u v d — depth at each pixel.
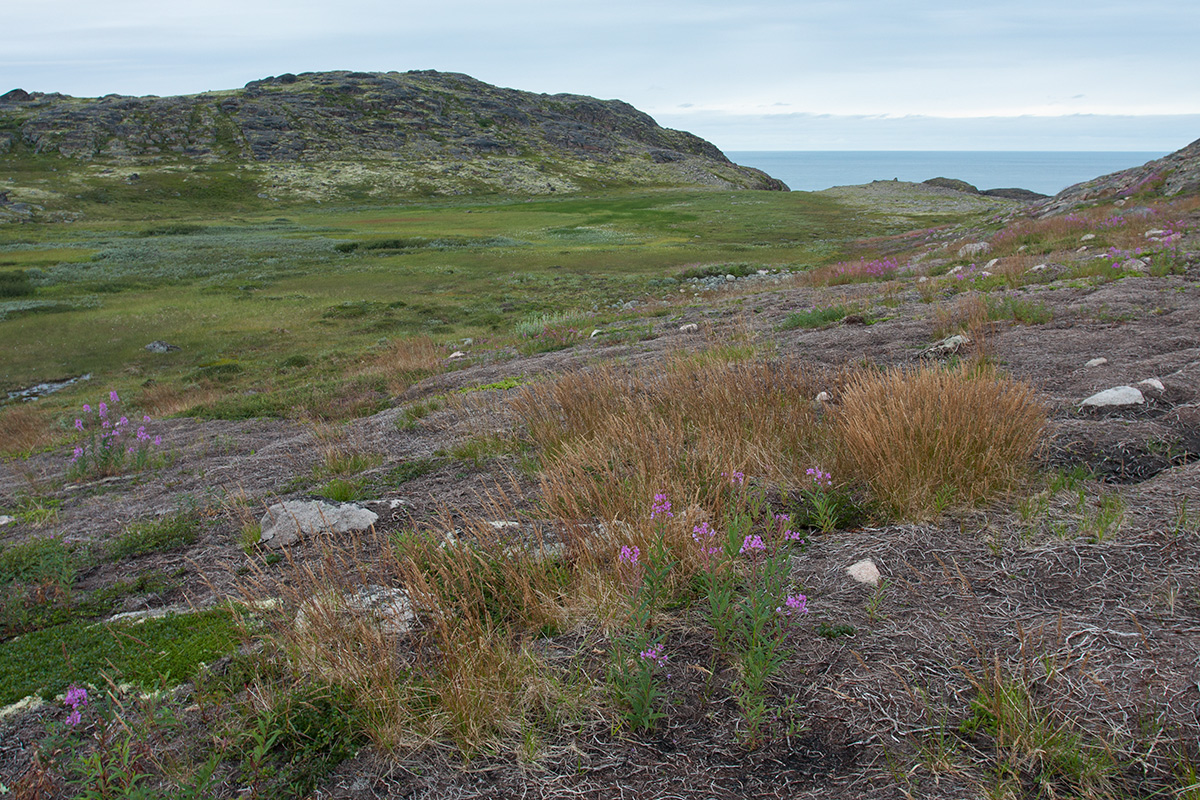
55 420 14.13
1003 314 8.55
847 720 2.38
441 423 7.90
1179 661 2.43
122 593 4.30
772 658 2.55
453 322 22.97
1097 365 6.12
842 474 4.26
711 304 15.92
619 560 3.18
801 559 3.49
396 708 2.54
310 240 46.78
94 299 28.16
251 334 22.34
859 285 15.52
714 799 2.12
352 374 14.83
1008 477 3.87
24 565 4.91
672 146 147.00
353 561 4.13
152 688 2.99
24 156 87.38
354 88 122.75
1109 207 23.92
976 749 2.20
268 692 2.76
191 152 94.19
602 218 57.03
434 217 62.91
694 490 4.13
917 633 2.78
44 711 3.01
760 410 5.32
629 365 9.41
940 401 4.38
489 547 3.65
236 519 5.50
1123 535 3.30
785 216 53.34
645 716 2.45
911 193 70.12
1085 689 2.36
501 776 2.31
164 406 14.41
